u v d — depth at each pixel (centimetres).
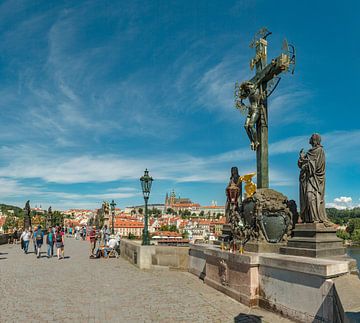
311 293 796
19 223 8275
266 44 1404
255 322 860
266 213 1142
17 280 1462
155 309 991
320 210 977
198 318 903
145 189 1952
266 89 1350
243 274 1039
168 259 1744
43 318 905
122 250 2416
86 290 1254
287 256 968
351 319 581
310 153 997
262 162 1330
